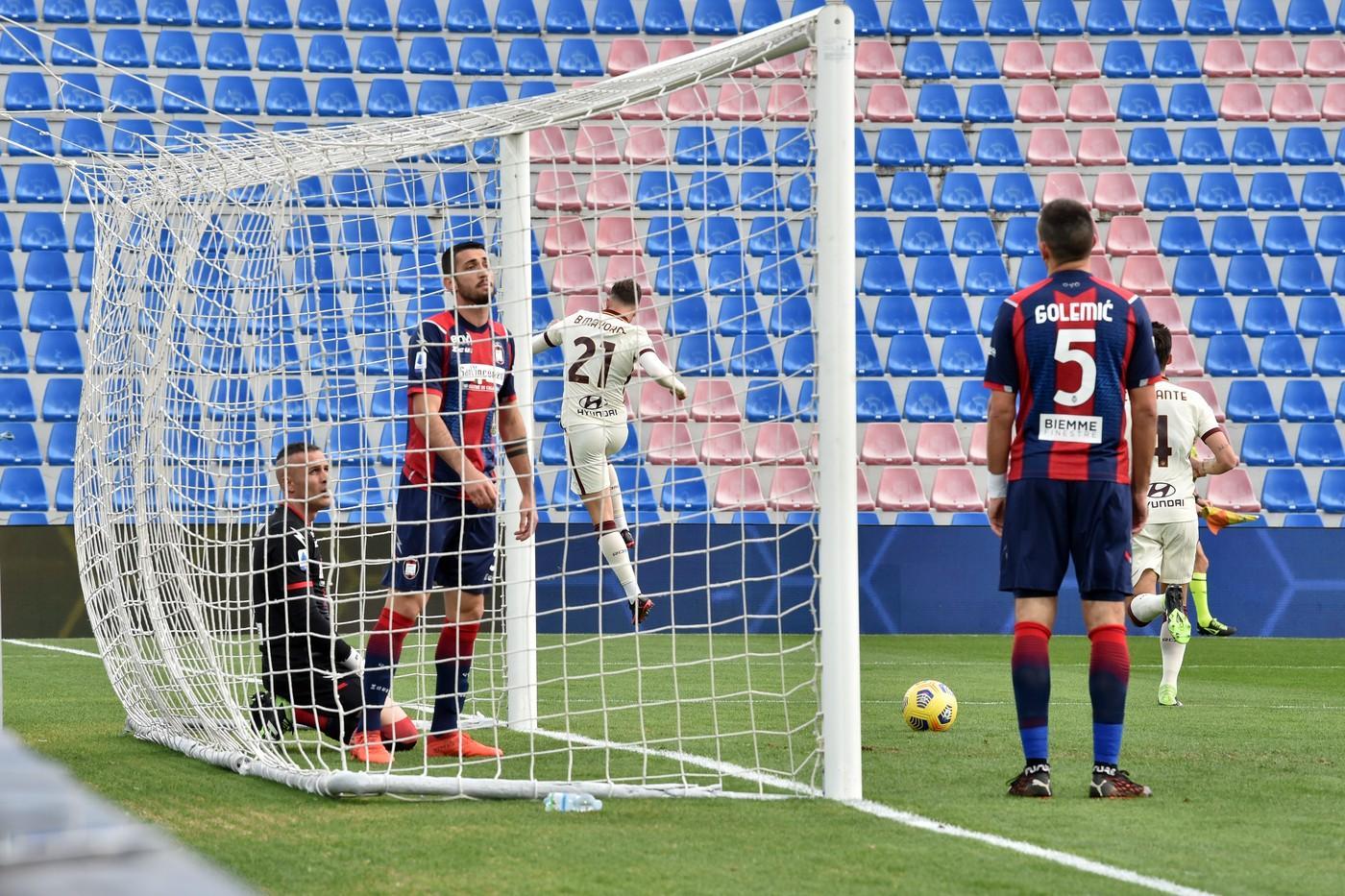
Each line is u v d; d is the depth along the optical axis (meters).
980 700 28.08
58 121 58.22
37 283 55.38
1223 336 58.66
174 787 16.53
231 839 13.11
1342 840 13.45
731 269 56.94
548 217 56.97
